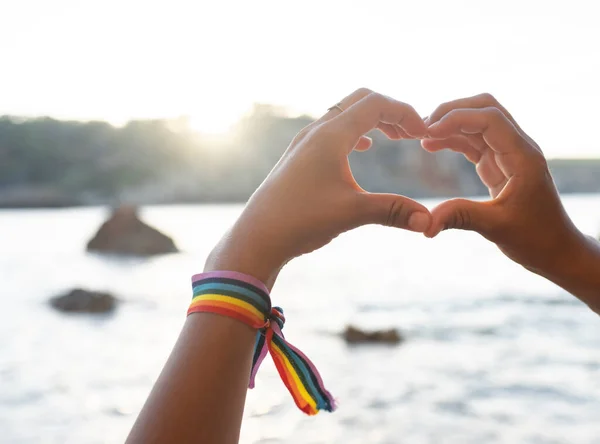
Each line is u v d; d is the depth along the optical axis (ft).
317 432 18.31
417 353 28.63
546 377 24.39
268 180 2.74
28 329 35.09
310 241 2.61
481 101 3.33
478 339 31.99
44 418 20.17
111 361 27.96
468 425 18.98
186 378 2.26
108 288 52.60
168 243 80.38
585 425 18.95
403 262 78.28
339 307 43.96
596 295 3.16
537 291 50.47
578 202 133.18
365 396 21.83
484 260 79.92
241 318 2.34
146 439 2.19
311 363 2.52
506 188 3.03
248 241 2.54
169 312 41.04
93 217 179.73
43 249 88.69
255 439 17.75
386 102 2.93
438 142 3.55
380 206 2.65
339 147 2.73
